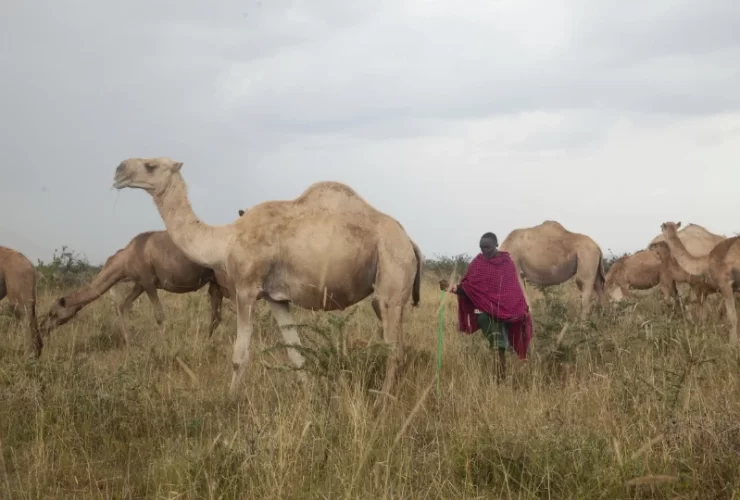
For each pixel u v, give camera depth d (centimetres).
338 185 701
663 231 1067
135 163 704
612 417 485
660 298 1359
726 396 516
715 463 394
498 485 413
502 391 591
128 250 1055
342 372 541
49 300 1516
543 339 762
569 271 1229
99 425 525
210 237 696
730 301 930
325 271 655
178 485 395
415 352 751
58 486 422
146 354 797
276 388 615
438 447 444
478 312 751
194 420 541
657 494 380
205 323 1138
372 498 371
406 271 682
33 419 533
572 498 382
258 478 395
